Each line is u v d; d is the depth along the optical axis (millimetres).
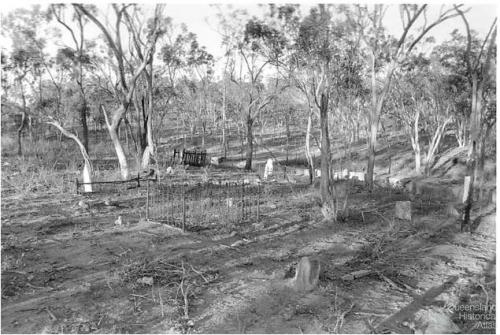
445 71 24109
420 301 5941
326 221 10898
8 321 5137
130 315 5352
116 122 17969
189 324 5105
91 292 6051
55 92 33781
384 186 19531
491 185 16891
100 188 15273
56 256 7672
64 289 6152
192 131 45812
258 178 21203
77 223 10211
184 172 23109
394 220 11039
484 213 12172
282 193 15742
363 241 9148
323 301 5871
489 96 15695
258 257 7867
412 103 28047
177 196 14023
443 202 14555
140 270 6926
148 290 6152
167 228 9852
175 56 29266
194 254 7934
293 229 10055
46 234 9141
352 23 17438
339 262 7688
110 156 32812
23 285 6246
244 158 36625
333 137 25750
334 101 19188
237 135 50219
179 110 50094
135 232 9445
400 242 9102
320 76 16531
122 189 15609
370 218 11539
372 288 6406
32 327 4988
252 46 20234
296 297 5988
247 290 6219
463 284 6609
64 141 40031
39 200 13195
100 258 7586
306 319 5309
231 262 7523
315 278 6328
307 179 21688
